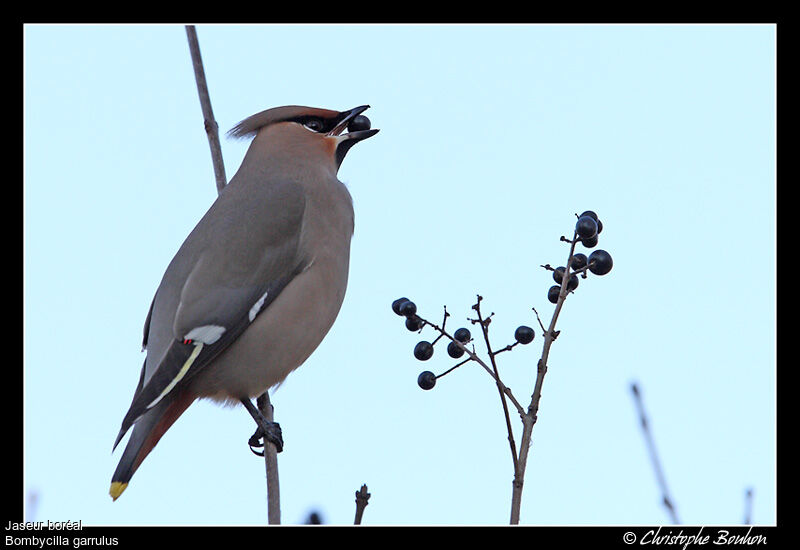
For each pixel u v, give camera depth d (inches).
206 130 428.8
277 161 425.4
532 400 275.1
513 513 266.2
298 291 387.9
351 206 425.1
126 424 345.7
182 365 365.1
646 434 259.4
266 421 385.1
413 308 314.2
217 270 381.4
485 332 298.7
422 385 306.0
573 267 308.7
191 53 433.1
